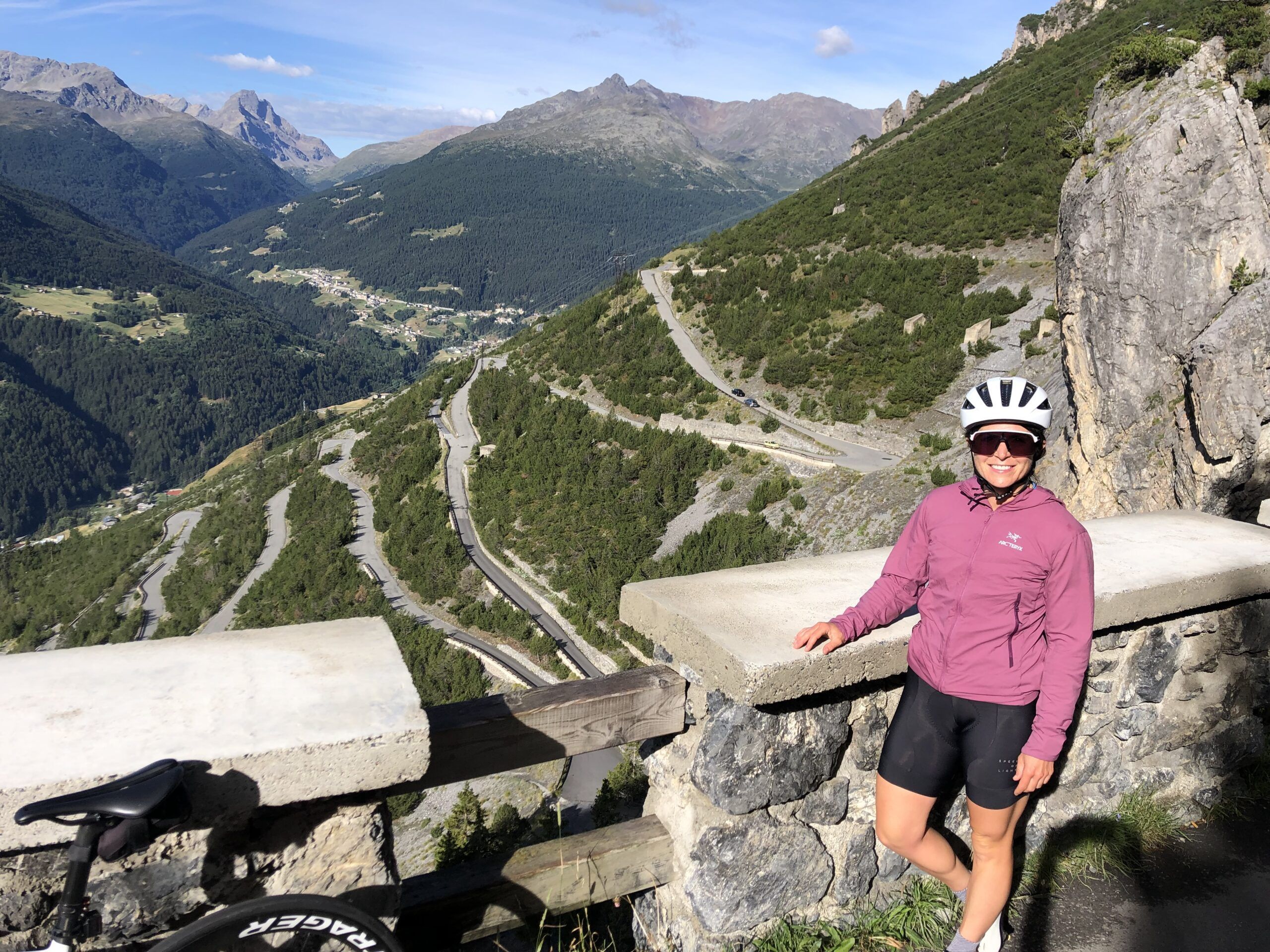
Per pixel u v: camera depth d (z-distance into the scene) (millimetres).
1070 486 21938
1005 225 82875
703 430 72562
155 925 1891
